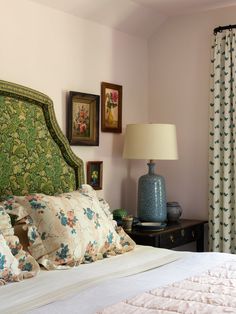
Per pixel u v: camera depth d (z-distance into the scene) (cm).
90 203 292
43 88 333
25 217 261
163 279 224
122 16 389
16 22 312
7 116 292
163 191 387
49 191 320
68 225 262
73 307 182
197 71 416
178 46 425
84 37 368
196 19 415
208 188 409
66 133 351
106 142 393
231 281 221
